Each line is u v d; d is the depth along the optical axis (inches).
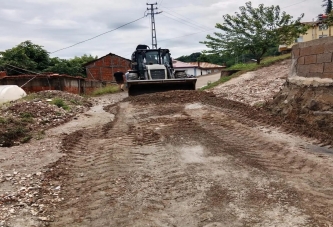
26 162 229.0
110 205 155.6
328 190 158.9
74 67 1357.0
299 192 157.8
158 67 577.6
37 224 140.9
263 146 234.7
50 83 871.7
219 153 223.8
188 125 311.1
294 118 294.7
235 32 813.9
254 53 842.2
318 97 274.5
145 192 167.6
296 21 788.0
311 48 300.5
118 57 1449.3
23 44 1257.4
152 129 304.5
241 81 635.5
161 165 206.1
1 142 291.0
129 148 247.8
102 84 1195.3
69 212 151.6
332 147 225.1
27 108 424.5
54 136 313.1
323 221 131.3
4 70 1063.6
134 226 135.7
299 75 327.0
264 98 420.5
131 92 555.8
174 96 474.6
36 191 175.0
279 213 139.6
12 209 154.3
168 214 144.3
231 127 294.4
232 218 137.9
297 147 227.9
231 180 176.4
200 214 142.6
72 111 467.8
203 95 478.6
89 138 294.7
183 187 170.9
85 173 201.0
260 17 794.8
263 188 164.6
